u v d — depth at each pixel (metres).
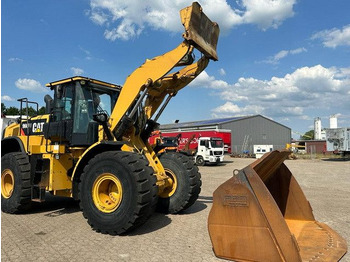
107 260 3.92
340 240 3.72
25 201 6.42
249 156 37.12
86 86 6.36
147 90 5.66
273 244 3.09
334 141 29.80
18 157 6.63
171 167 6.62
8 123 8.84
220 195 3.37
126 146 5.32
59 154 6.21
